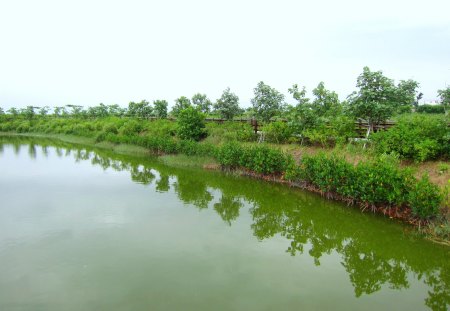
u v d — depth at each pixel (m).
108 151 29.39
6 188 14.64
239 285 6.66
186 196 13.59
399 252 8.45
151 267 7.33
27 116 58.53
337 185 12.16
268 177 16.48
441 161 11.58
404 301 6.32
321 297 6.33
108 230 9.55
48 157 25.23
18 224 9.95
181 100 32.47
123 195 13.63
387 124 15.39
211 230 9.73
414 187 9.80
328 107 17.66
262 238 9.23
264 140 19.38
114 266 7.36
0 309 5.77
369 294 6.51
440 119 12.26
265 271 7.29
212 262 7.65
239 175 17.89
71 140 40.06
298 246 8.77
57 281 6.71
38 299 6.07
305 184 14.40
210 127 24.45
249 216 11.16
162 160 23.34
